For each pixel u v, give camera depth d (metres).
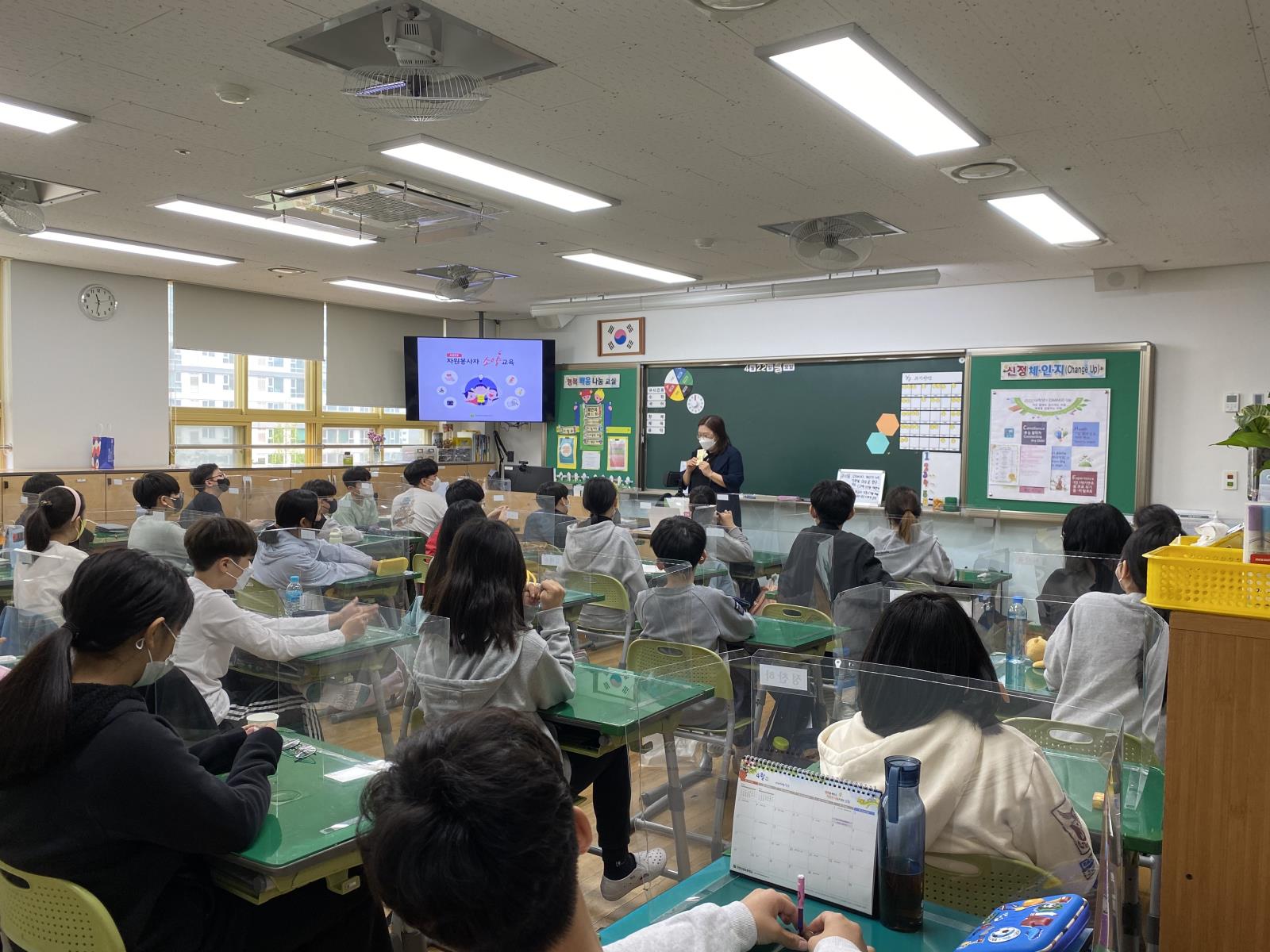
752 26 2.57
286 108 3.31
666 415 8.53
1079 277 6.40
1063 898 1.08
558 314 8.77
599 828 2.47
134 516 6.43
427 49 2.50
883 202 4.50
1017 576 3.73
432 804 0.65
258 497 7.53
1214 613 1.37
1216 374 5.91
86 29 2.67
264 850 1.49
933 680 1.33
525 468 8.38
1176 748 1.41
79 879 1.38
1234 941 1.38
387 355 9.29
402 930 1.94
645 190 4.36
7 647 2.66
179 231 5.47
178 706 2.02
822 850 1.28
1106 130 3.36
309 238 5.64
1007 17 2.49
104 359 7.11
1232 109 3.12
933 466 7.02
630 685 2.46
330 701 2.65
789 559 3.97
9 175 4.23
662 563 3.21
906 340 7.17
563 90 3.08
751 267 6.47
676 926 1.06
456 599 2.21
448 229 5.28
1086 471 6.32
